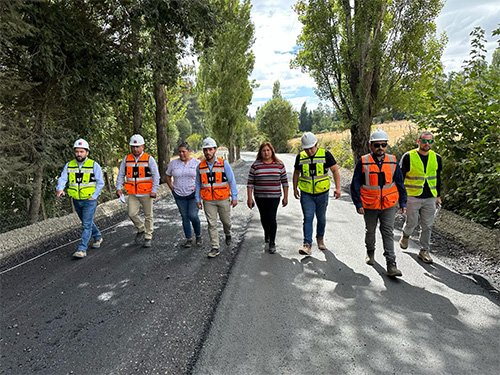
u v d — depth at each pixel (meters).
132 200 5.46
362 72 12.17
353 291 3.62
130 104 13.35
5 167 5.96
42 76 6.93
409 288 3.67
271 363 2.47
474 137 6.48
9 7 5.06
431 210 4.39
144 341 2.81
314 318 3.09
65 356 2.64
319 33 12.48
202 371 2.40
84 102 7.92
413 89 12.30
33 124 7.29
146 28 7.45
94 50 7.04
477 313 3.12
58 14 6.24
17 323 3.16
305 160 4.82
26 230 6.04
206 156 4.85
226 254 5.01
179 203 5.35
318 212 4.92
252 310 3.26
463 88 6.73
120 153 14.65
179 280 4.07
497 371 2.34
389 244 4.00
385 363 2.45
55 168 7.74
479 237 5.08
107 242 5.75
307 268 4.30
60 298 3.65
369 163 4.06
